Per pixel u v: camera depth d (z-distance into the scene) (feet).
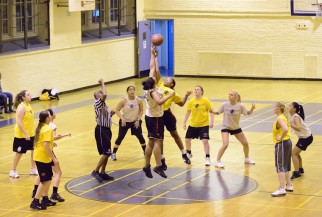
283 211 43.65
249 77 118.32
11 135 71.97
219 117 80.23
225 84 111.86
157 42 54.60
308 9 112.88
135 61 120.88
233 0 116.88
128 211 44.09
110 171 55.36
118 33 115.55
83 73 107.24
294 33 114.52
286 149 47.01
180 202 46.03
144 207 44.96
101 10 114.01
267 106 87.97
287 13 114.21
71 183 51.65
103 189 49.80
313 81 114.21
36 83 96.94
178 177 53.06
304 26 113.70
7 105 87.15
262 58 116.78
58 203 46.37
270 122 76.38
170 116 56.44
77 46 105.09
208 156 57.00
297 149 52.06
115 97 98.32
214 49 119.65
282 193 47.19
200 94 56.85
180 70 122.42
